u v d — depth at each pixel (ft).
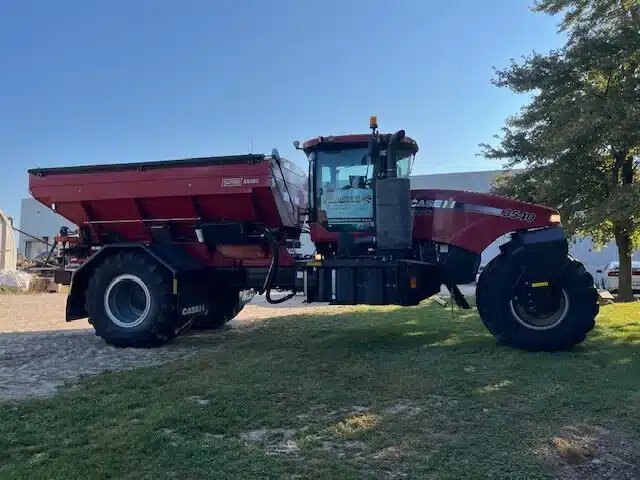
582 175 46.78
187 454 12.39
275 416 14.97
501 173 63.21
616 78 45.50
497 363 20.53
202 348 25.80
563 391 16.76
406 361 21.09
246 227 27.17
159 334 26.09
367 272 24.64
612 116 41.45
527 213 24.41
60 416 15.17
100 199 27.76
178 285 26.40
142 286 26.40
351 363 21.01
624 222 46.55
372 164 26.02
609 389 16.89
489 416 14.75
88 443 13.28
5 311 46.19
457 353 22.52
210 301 30.07
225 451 12.64
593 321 22.43
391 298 24.29
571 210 47.42
